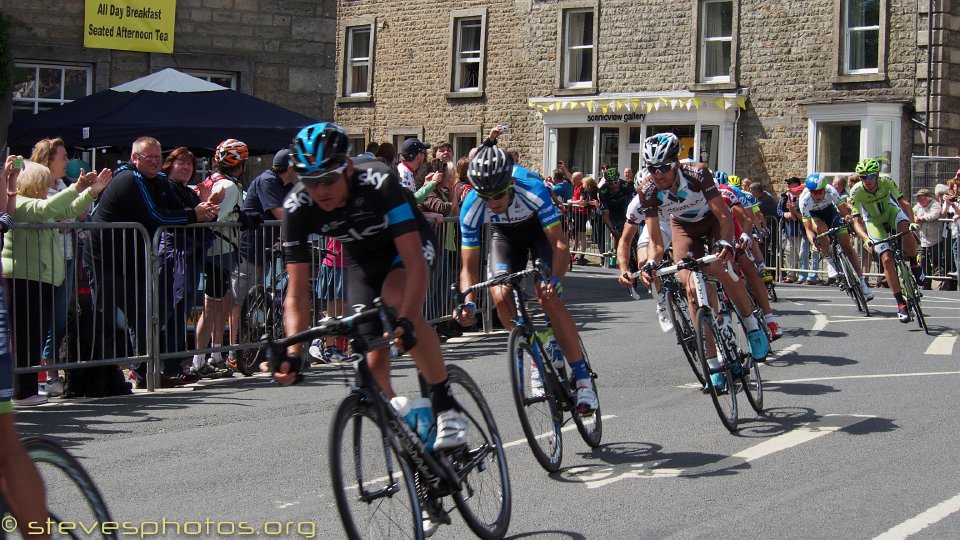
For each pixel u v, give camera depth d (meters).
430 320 9.87
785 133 21.92
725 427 6.34
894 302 13.55
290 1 14.62
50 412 6.87
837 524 4.45
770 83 22.05
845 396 7.22
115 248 7.46
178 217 7.76
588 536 4.36
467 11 25.97
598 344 9.80
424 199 10.03
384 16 27.36
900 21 20.61
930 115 20.39
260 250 8.51
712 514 4.62
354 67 28.27
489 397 7.27
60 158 7.84
